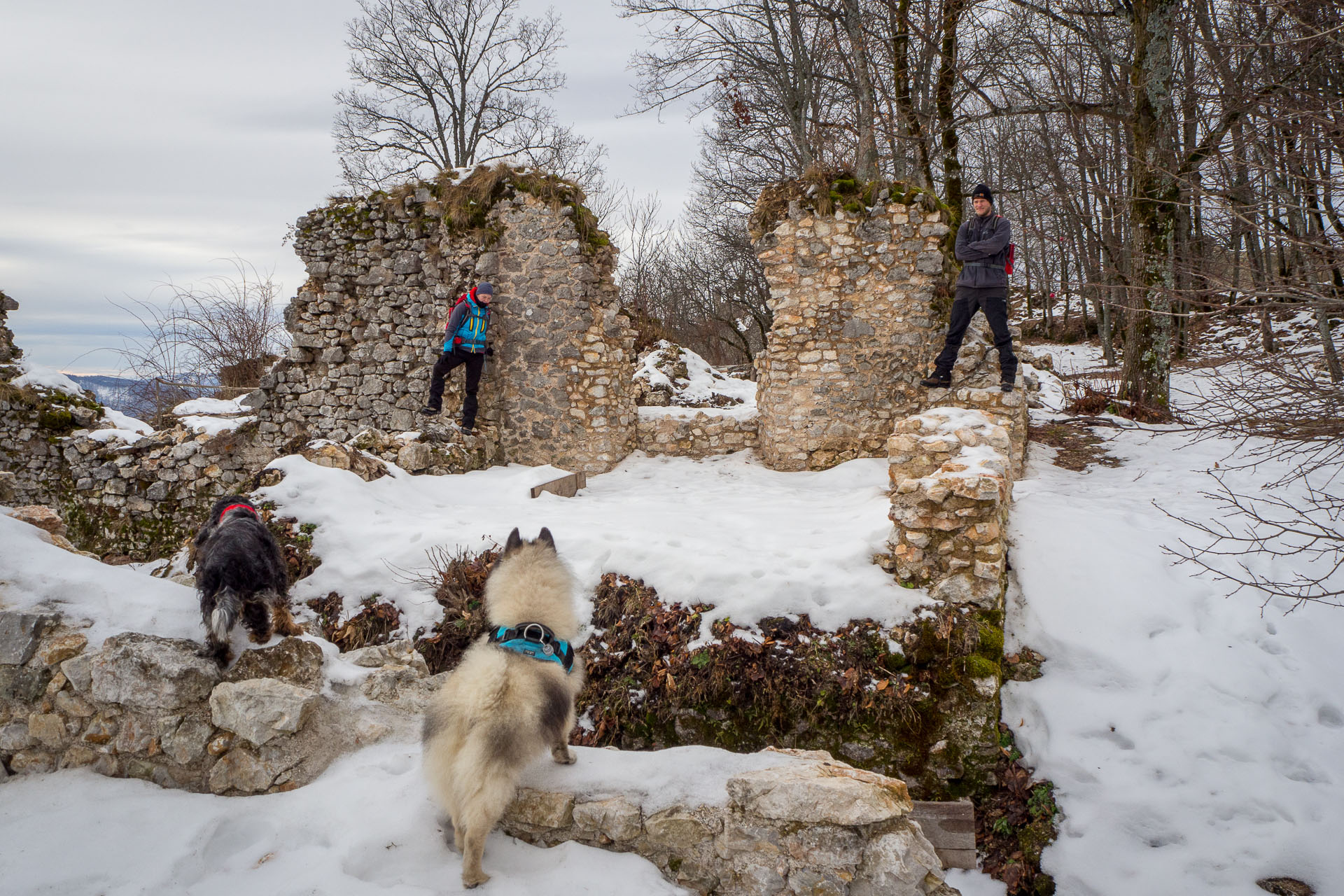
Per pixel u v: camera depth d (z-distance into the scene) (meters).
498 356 10.70
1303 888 4.18
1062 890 4.49
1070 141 18.83
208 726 3.59
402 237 10.82
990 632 5.30
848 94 17.20
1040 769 5.02
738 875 3.14
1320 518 6.86
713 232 25.52
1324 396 5.15
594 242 10.72
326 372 11.18
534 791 3.39
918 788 4.94
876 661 5.24
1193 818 4.60
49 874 2.83
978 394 8.83
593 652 5.52
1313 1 6.82
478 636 5.61
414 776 3.55
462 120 23.34
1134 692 5.33
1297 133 7.14
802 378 10.35
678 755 3.70
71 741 3.70
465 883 2.89
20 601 3.81
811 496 8.81
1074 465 9.77
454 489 8.35
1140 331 12.66
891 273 10.01
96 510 10.13
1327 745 4.87
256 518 4.41
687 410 12.02
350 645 5.66
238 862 3.00
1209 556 6.39
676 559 5.95
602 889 2.97
